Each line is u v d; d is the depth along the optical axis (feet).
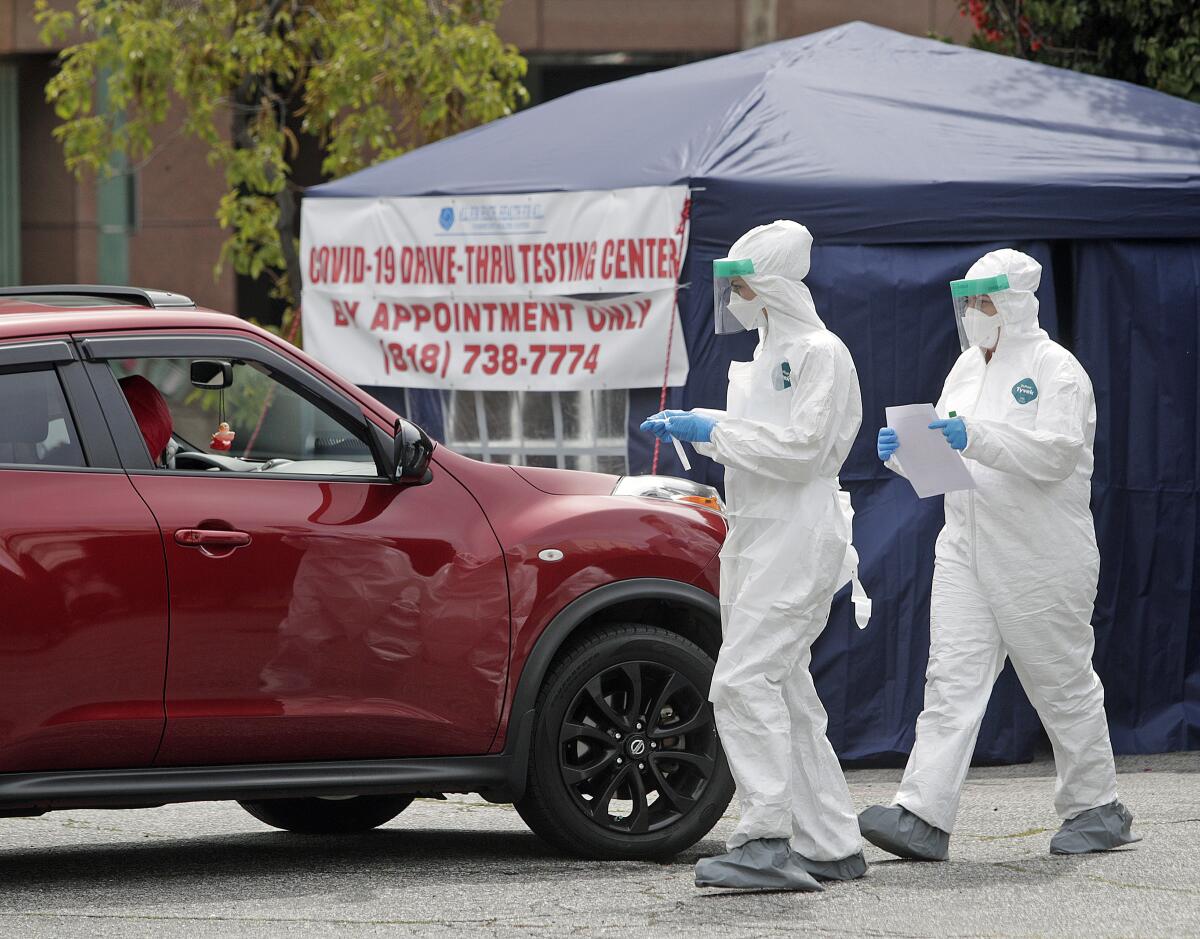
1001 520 66.23
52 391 60.13
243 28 148.66
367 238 102.94
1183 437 95.71
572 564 66.33
